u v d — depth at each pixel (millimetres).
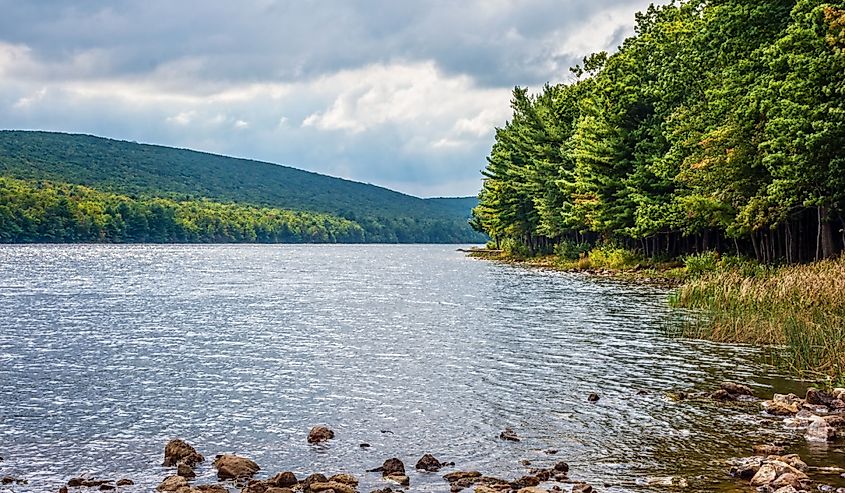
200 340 23812
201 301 38031
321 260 102625
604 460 11188
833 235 38938
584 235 76438
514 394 15672
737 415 13664
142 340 23875
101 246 163750
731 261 43750
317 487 9727
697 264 45469
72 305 35812
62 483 10508
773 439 12086
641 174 51312
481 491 9594
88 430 13281
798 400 14375
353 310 33000
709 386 16141
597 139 58281
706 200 40906
